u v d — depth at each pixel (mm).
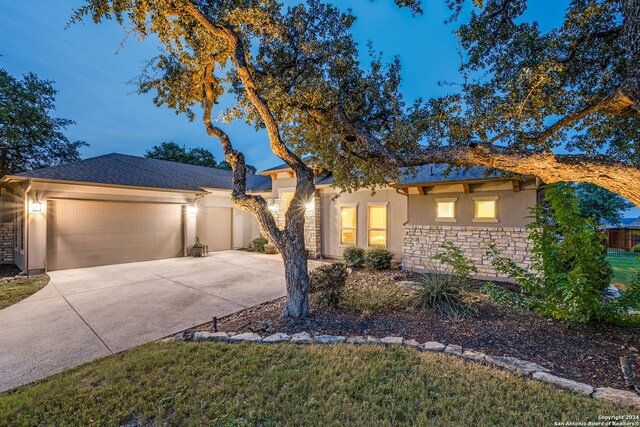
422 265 9242
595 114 4742
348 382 2992
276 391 2891
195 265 10680
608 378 3012
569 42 4590
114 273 9258
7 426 2527
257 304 6254
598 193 19531
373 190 7523
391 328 4473
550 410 2498
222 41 4742
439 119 4855
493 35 4973
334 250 12352
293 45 5293
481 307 5207
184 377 3164
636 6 3006
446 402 2637
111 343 4391
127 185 10539
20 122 14305
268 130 5184
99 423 2525
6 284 7789
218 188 14297
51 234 9375
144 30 4348
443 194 9031
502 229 7969
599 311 4133
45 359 3904
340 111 5191
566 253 4387
